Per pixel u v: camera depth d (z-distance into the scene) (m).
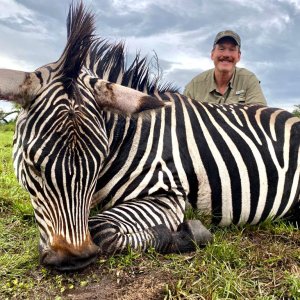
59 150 0.79
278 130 1.25
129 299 0.79
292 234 1.16
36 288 0.83
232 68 1.83
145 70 1.15
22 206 1.33
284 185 1.21
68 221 0.80
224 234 1.13
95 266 0.88
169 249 0.95
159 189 1.03
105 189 1.04
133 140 1.05
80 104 0.82
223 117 1.20
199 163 1.10
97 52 1.15
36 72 0.85
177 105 1.15
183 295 0.79
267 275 0.88
